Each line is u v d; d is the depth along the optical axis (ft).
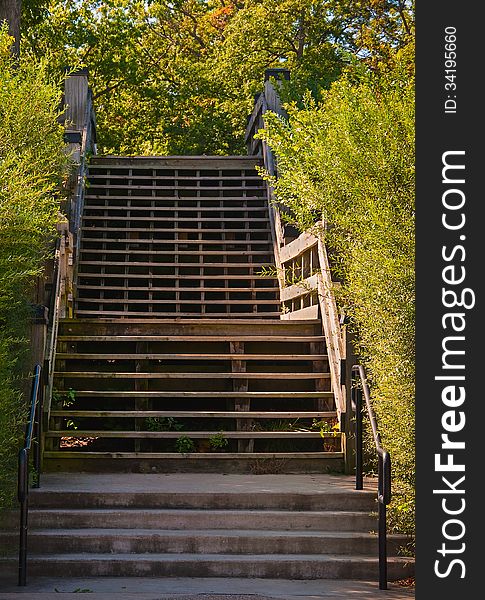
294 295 35.29
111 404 29.12
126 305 39.58
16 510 21.75
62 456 25.62
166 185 48.39
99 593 18.56
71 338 28.86
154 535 21.25
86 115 48.44
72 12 77.66
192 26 102.32
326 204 23.40
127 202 46.26
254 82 75.61
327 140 23.35
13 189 19.19
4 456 20.74
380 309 20.35
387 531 21.39
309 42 75.51
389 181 21.08
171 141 76.79
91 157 48.75
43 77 23.48
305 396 27.78
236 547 21.33
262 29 74.84
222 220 44.45
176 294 40.40
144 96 77.92
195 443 27.48
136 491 22.66
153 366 29.48
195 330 29.96
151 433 26.53
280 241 40.22
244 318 39.40
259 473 25.89
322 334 30.14
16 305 21.22
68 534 21.18
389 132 21.53
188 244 44.01
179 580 20.21
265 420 28.43
